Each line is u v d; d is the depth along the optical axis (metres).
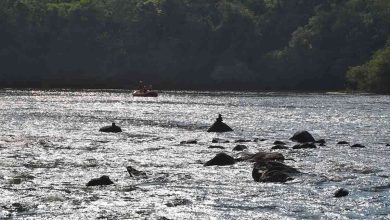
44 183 95.56
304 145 135.62
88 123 194.25
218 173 104.38
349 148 136.00
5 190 90.31
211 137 160.00
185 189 91.94
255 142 147.62
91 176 101.75
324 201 85.06
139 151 131.38
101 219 75.81
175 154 126.94
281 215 78.06
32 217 76.44
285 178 98.19
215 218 76.56
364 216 77.75
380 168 110.00
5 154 124.56
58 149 133.12
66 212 78.75
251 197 87.12
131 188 92.31
